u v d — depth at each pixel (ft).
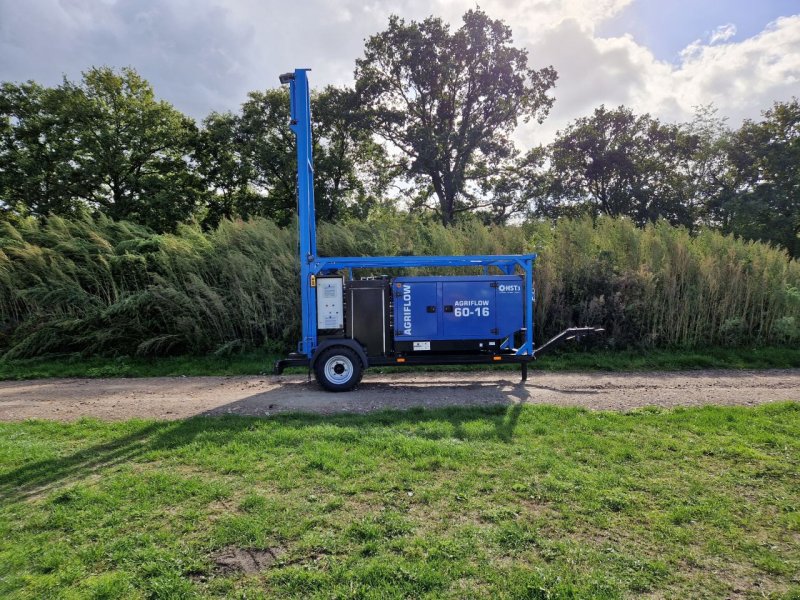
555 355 41.83
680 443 17.70
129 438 19.19
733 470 15.37
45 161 80.84
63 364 40.83
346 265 31.14
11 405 26.66
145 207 82.99
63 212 80.64
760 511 12.82
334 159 94.68
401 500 13.35
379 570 10.03
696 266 45.09
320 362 29.58
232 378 35.63
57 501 13.51
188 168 95.45
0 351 43.39
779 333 44.27
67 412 24.44
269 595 9.40
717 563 10.53
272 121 92.99
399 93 98.99
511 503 13.19
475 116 100.48
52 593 9.48
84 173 79.66
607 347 42.63
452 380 33.04
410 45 91.40
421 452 16.78
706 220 111.45
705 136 110.22
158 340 42.32
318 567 10.29
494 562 10.45
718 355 41.55
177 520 12.34
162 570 10.14
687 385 30.19
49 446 18.26
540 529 11.82
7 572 10.23
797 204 89.25
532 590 9.43
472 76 96.58
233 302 44.98
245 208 99.35
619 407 23.43
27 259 46.03
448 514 12.57
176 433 19.52
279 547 11.11
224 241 48.96
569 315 43.50
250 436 18.89
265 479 14.76
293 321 44.37
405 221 63.62
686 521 12.25
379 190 106.11
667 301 44.37
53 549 11.03
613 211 115.24
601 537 11.52
